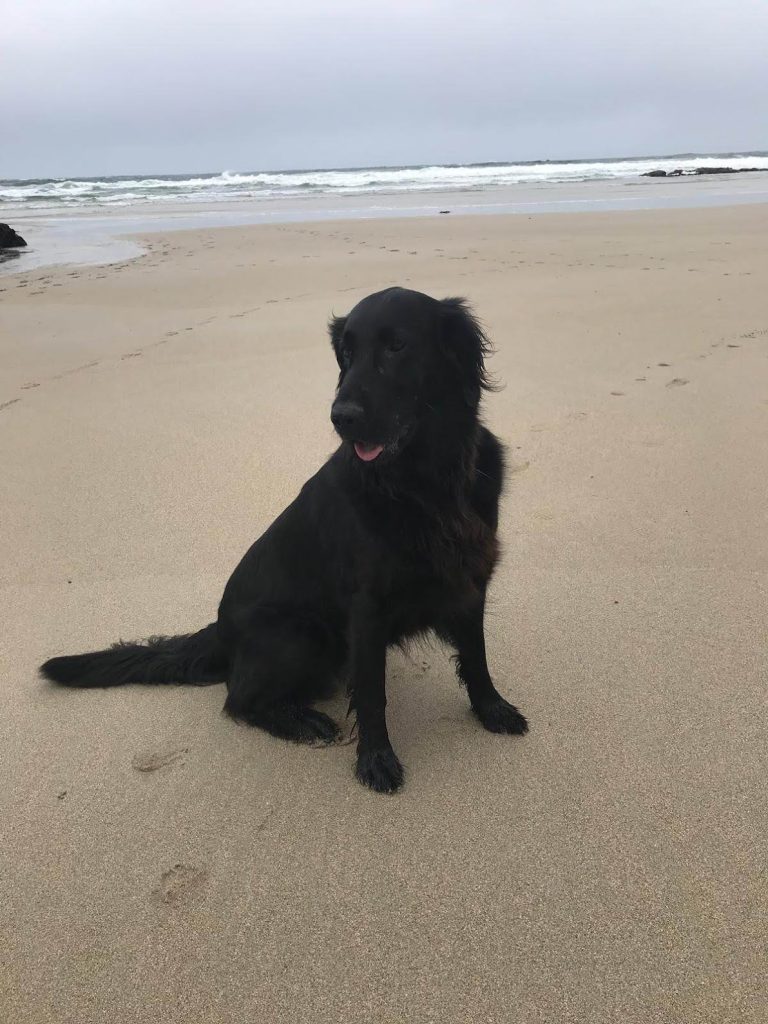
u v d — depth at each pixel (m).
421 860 2.22
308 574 2.80
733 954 1.87
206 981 1.88
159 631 3.44
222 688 3.14
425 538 2.48
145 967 1.92
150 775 2.62
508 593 3.53
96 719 2.93
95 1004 1.84
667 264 10.86
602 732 2.69
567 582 3.58
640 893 2.05
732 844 2.19
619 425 5.24
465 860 2.21
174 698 3.07
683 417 5.29
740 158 82.81
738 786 2.40
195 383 6.61
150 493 4.67
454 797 2.46
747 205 20.38
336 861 2.23
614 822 2.30
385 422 2.37
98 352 7.79
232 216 24.70
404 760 2.64
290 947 1.96
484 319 8.11
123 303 10.20
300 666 2.85
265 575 2.92
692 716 2.72
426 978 1.86
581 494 4.36
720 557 3.68
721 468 4.53
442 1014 1.78
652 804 2.36
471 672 2.80
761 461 4.56
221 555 4.00
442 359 2.56
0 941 2.01
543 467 4.71
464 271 11.02
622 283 9.61
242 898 2.11
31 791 2.55
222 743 2.79
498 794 2.46
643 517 4.08
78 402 6.30
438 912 2.04
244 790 2.54
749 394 5.59
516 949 1.92
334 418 2.34
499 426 5.35
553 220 17.89
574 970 1.86
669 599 3.40
